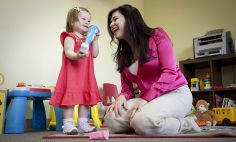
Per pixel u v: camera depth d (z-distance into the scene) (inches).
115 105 47.7
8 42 80.4
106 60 111.7
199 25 120.1
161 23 133.5
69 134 48.2
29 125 81.1
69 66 53.7
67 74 53.2
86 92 54.8
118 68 50.3
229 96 104.8
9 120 61.9
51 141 37.2
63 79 53.4
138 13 45.9
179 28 126.6
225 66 109.3
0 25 79.2
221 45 100.2
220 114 88.4
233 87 93.7
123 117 46.5
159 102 41.4
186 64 109.7
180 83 46.1
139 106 41.8
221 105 100.4
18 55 82.1
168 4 132.3
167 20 131.4
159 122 38.7
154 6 137.6
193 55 116.0
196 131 45.3
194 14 122.3
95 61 106.7
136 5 136.5
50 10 92.9
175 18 128.7
